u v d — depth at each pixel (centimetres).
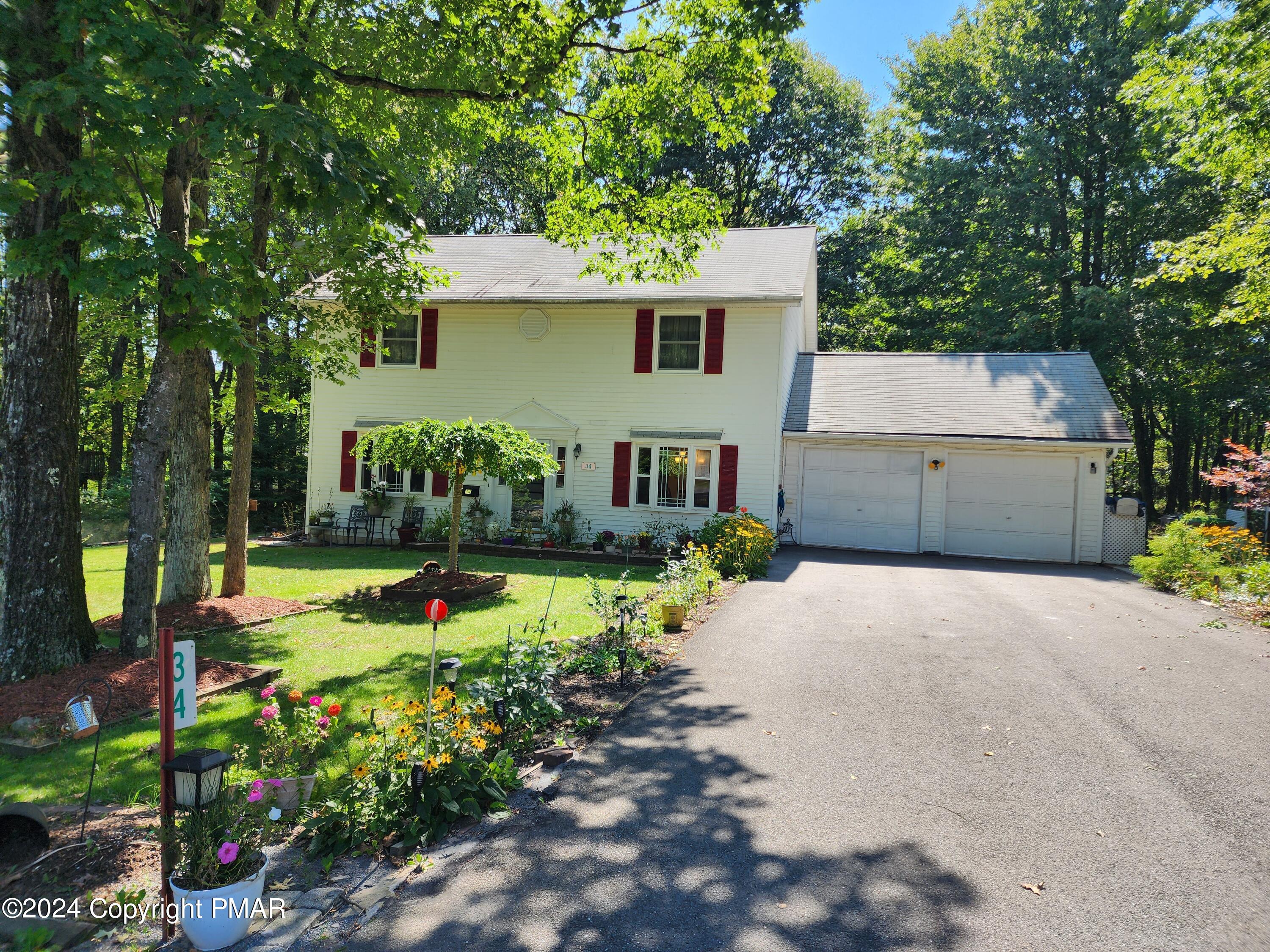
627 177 1204
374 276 1094
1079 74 2655
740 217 3544
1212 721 611
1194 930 338
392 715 614
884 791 484
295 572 1441
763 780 501
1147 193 2562
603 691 694
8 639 672
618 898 364
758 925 342
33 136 597
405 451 1175
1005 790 485
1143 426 2966
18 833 393
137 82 586
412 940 331
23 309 679
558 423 1866
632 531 1823
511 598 1182
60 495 695
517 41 982
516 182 3014
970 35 3020
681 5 988
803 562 1614
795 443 1936
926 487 1861
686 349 1820
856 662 788
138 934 335
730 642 873
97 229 562
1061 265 2728
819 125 3362
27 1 525
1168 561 1293
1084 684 711
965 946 327
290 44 881
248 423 1127
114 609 1071
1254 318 1542
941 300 3116
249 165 993
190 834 328
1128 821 443
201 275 589
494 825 440
